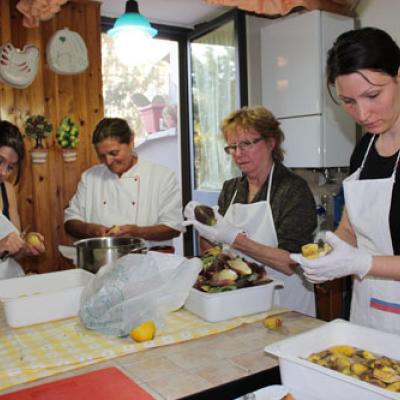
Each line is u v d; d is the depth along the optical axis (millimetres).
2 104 2887
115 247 1574
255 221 1834
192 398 879
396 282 1338
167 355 1075
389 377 870
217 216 1772
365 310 1425
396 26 2662
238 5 2355
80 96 3145
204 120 3594
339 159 2840
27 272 2959
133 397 880
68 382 945
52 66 2963
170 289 1305
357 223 1417
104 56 4156
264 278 1392
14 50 2803
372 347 1036
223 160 3436
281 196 1804
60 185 3082
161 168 2434
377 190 1356
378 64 1120
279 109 2984
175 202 2400
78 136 3105
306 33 2750
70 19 3088
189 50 3582
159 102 4488
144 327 1154
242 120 1844
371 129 1242
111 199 2379
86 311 1228
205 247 1927
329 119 2775
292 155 2926
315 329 1040
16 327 1274
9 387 936
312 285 1911
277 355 902
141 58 2713
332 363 937
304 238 1755
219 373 978
